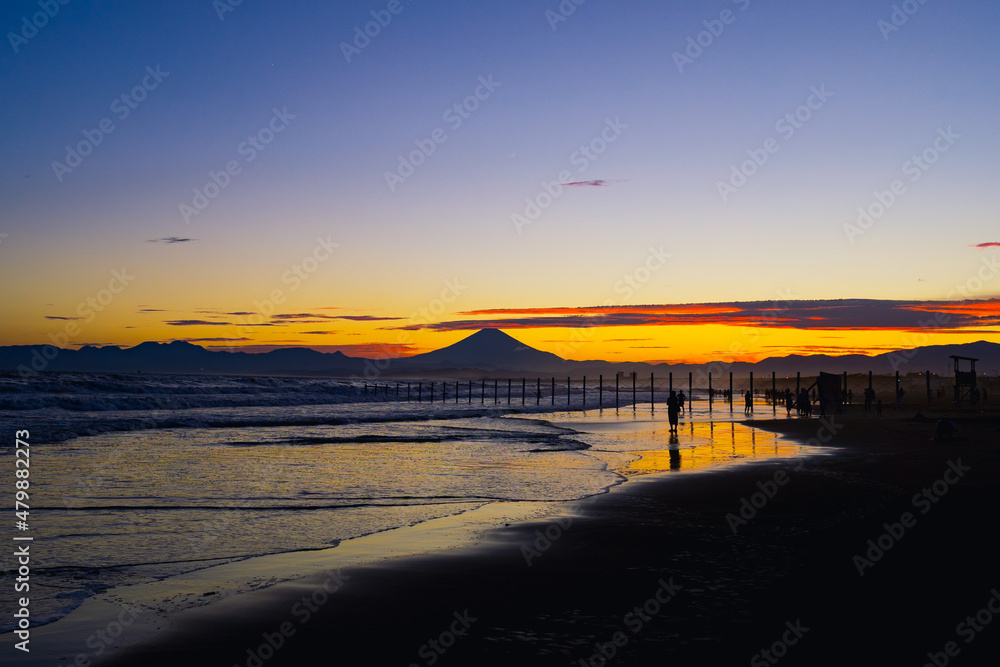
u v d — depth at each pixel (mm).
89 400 43656
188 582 7965
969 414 41281
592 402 89250
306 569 8508
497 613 6695
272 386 72312
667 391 158000
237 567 8633
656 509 12344
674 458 21078
